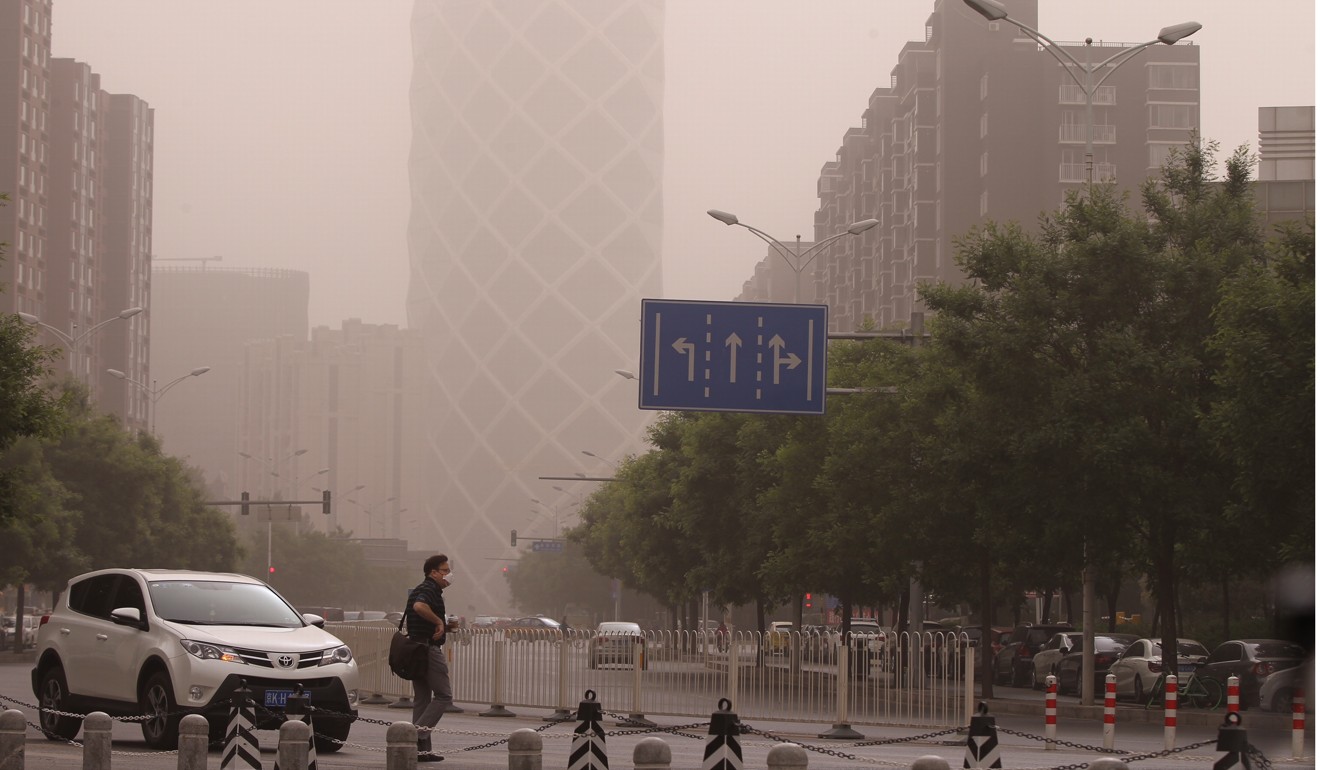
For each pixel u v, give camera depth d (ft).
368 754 65.77
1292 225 92.84
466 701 106.22
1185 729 99.19
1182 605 204.95
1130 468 103.04
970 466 111.86
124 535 229.66
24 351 94.68
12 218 424.46
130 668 64.80
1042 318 108.78
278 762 44.32
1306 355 88.28
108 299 527.81
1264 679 105.60
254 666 62.54
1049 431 104.73
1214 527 103.40
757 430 165.68
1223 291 97.91
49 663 70.13
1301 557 94.07
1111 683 76.59
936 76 377.30
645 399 100.42
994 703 126.21
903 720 87.66
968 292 114.73
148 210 566.77
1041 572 160.45
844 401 145.28
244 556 302.25
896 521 131.75
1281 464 89.76
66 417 96.37
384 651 113.29
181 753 46.62
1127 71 360.48
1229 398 95.04
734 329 101.09
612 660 96.73
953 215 362.94
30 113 438.40
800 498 148.36
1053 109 358.43
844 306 484.33
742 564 176.55
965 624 235.20
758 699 91.40
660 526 221.05
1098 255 108.17
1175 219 111.86
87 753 46.65
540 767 44.52
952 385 115.75
